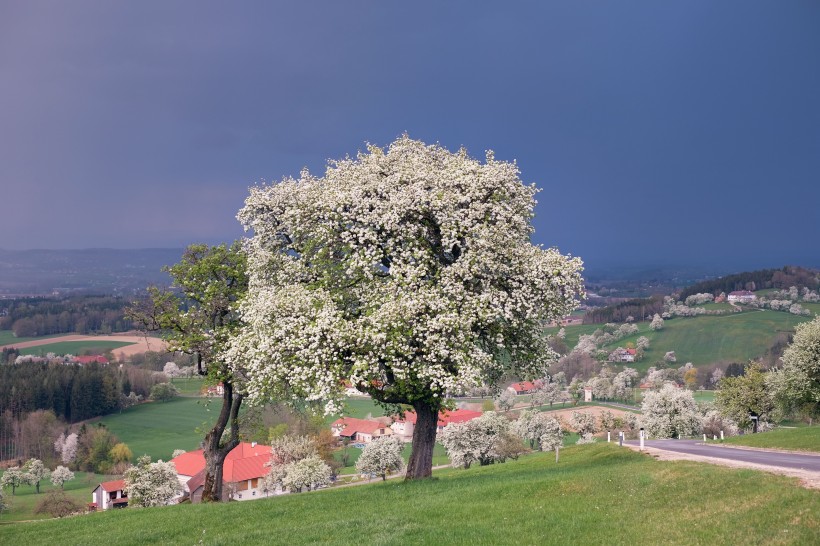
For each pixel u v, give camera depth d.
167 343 34.47
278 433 122.62
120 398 163.12
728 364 193.50
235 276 35.62
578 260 28.66
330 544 18.62
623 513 19.95
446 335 26.14
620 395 185.62
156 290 35.72
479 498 23.86
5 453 135.75
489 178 29.17
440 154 33.88
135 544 21.80
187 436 145.25
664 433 99.81
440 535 18.77
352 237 28.64
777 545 15.15
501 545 17.58
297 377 25.61
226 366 33.72
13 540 24.47
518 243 29.41
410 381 26.61
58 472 121.06
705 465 25.14
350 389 25.42
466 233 28.22
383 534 19.16
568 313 30.00
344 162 33.34
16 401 145.50
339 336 25.59
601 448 44.41
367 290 28.33
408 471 29.98
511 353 30.27
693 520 18.25
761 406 85.81
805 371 62.75
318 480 101.44
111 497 108.81
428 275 28.58
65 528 26.27
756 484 20.48
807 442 39.19
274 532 20.94
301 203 30.86
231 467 111.44
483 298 26.34
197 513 26.23
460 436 100.88
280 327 27.09
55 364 160.88
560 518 19.86
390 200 28.25
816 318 64.00
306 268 30.42
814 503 17.34
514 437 102.94
